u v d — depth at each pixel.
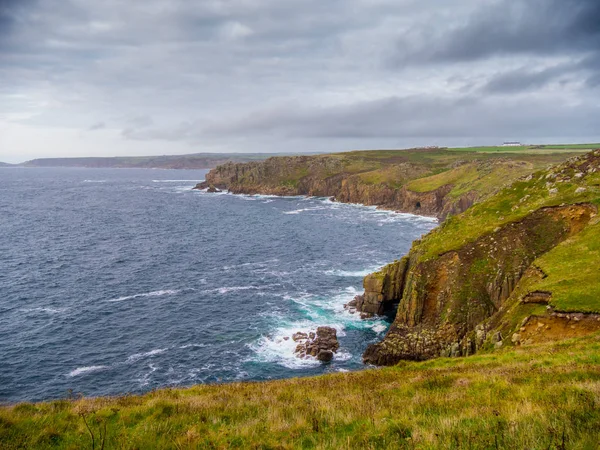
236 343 53.72
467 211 64.19
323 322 59.78
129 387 43.81
